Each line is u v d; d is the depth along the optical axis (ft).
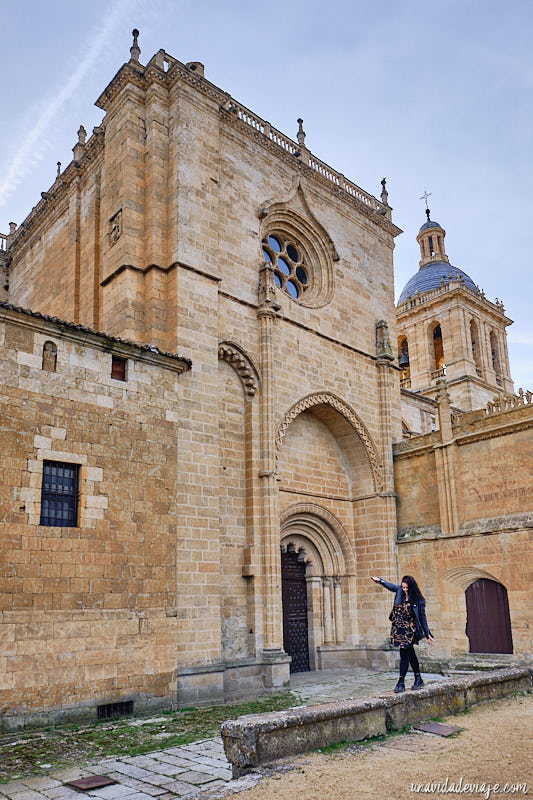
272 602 82.17
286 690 79.20
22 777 40.52
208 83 91.50
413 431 167.53
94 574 60.39
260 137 100.83
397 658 98.32
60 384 61.98
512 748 37.35
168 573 66.59
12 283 124.57
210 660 70.74
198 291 82.33
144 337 81.00
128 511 64.59
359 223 118.83
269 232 103.30
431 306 209.97
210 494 75.66
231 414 87.40
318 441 105.70
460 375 197.67
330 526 105.09
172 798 35.88
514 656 86.48
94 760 44.29
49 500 59.36
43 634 55.62
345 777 32.53
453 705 48.60
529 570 86.69
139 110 88.84
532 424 89.86
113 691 59.47
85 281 96.53
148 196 85.35
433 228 255.91
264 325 91.61
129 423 67.00
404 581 52.75
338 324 107.65
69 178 105.81
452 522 96.68
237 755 34.91
